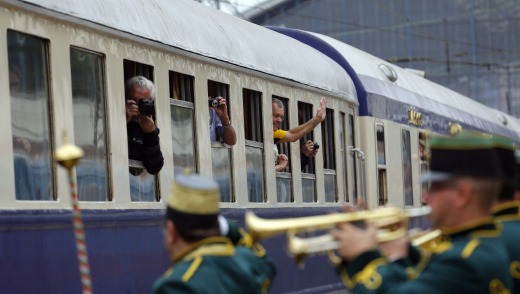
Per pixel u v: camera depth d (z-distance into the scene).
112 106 31.53
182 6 38.44
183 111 36.44
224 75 39.59
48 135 28.36
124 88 32.31
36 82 27.97
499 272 14.97
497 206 18.89
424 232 19.05
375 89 59.25
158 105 34.25
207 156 37.81
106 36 31.33
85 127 30.17
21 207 26.59
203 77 37.75
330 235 15.69
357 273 15.49
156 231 33.91
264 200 43.38
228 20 43.00
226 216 39.28
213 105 38.41
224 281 15.65
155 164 33.56
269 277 19.12
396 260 16.09
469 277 14.80
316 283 48.16
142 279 32.78
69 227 28.67
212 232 16.02
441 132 71.75
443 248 15.20
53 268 27.80
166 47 34.78
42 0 28.12
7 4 26.53
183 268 15.61
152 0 35.47
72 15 29.45
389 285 15.30
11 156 26.36
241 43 41.88
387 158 60.06
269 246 42.19
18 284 26.19
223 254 15.84
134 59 32.88
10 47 26.81
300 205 47.19
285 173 45.84
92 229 29.95
